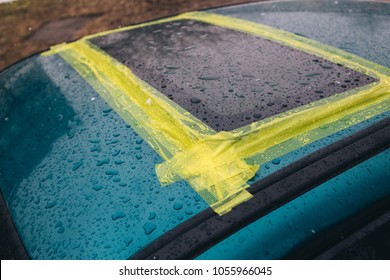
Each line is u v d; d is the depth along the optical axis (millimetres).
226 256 792
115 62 1628
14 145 1223
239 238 822
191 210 897
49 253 866
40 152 1156
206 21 2055
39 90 1482
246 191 927
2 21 4191
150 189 967
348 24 1771
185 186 966
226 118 1183
